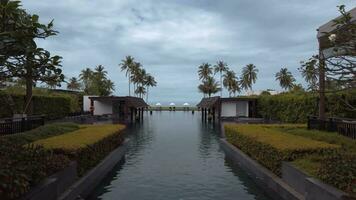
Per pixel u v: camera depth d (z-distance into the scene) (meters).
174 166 15.02
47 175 7.62
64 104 38.91
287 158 9.79
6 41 4.34
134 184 11.50
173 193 10.29
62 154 9.56
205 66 119.38
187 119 61.88
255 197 9.86
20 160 6.75
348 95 14.17
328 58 7.86
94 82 82.00
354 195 5.84
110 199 9.63
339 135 13.46
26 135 13.26
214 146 22.53
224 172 13.62
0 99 7.60
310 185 7.23
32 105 28.48
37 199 6.12
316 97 27.42
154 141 25.55
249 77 111.94
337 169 6.80
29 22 4.43
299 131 16.11
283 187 8.96
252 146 13.65
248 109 53.09
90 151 11.20
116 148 17.05
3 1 4.16
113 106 56.31
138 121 54.62
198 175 13.00
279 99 38.25
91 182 10.53
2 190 5.17
